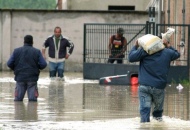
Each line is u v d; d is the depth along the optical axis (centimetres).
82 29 7356
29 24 7400
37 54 3922
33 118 3138
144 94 2923
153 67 2906
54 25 7388
